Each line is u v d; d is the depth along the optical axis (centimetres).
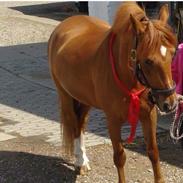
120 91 405
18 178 510
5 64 1034
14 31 1480
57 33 533
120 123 426
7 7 2042
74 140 514
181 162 529
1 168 534
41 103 768
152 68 356
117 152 430
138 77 375
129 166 522
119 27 405
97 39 462
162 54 354
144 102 404
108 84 415
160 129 618
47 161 547
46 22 1631
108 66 414
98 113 706
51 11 1873
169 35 361
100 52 430
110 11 1058
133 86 396
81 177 505
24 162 547
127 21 395
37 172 522
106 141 595
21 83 885
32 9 1952
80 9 1791
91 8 1108
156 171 433
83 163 512
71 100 506
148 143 426
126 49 390
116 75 405
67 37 508
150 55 354
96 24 509
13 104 770
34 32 1455
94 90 445
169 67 358
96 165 530
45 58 1083
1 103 776
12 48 1220
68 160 547
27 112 729
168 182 484
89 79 448
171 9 751
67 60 479
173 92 360
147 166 521
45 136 627
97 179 498
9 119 700
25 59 1078
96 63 432
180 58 510
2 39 1361
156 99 368
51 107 746
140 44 362
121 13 410
